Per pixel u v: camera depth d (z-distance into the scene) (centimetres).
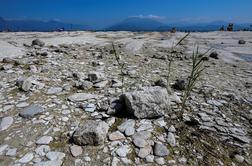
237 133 87
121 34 639
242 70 192
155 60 213
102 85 126
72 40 348
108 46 299
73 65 172
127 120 90
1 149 74
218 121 94
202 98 117
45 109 96
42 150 74
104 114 94
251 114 103
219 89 132
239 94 126
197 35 653
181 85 126
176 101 108
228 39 505
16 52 203
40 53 201
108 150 74
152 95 92
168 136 81
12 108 96
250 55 278
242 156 75
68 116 92
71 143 77
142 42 354
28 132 82
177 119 93
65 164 68
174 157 72
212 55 249
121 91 118
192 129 87
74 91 117
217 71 183
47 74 142
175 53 263
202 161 72
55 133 82
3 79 128
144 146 76
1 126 84
